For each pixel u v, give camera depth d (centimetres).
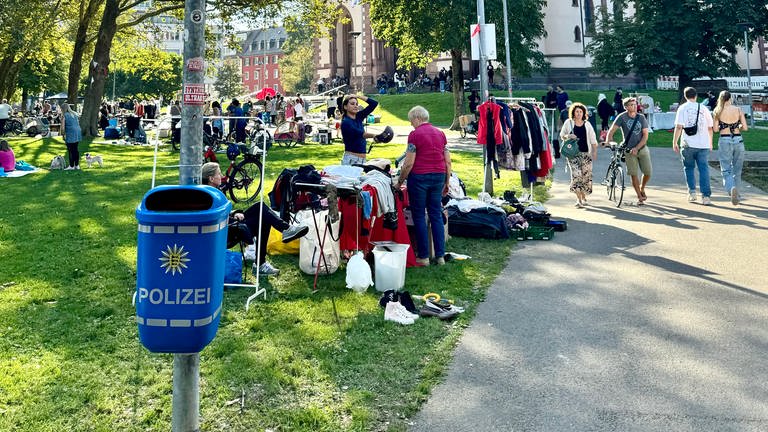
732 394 416
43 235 907
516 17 3142
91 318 570
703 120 1154
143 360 480
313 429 381
